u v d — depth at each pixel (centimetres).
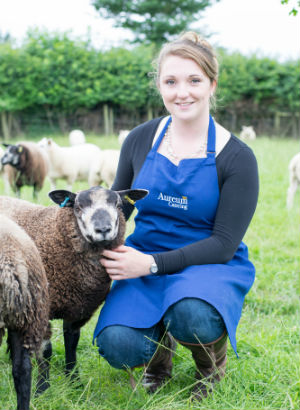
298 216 659
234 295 240
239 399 243
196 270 241
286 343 308
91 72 2036
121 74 2069
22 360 220
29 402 219
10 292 209
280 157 1235
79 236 257
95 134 2050
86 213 247
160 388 246
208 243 246
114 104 2147
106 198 252
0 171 877
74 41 2102
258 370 274
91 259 261
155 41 2723
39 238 273
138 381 241
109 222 241
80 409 228
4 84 1939
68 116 2095
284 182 914
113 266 244
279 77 2267
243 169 247
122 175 282
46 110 2058
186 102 243
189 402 237
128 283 254
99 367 270
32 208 308
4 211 304
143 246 267
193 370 279
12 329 221
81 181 997
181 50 240
